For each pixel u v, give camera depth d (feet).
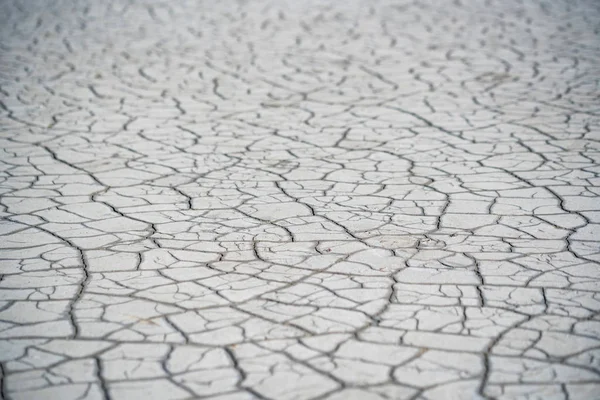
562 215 13.87
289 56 27.48
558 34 30.17
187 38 30.68
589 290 11.19
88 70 25.79
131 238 13.30
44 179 16.20
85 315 10.73
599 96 21.56
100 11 36.91
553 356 9.55
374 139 18.57
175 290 11.45
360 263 12.24
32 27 33.12
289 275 11.89
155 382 9.17
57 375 9.33
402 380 9.12
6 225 13.85
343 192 15.29
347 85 23.61
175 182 16.01
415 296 11.15
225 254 12.65
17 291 11.42
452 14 34.96
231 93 22.95
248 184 15.84
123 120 20.43
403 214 14.14
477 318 10.50
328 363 9.50
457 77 24.18
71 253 12.72
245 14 35.68
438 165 16.70
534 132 18.69
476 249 12.63
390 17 34.40
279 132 19.27
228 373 9.33
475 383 9.04
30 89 23.50
